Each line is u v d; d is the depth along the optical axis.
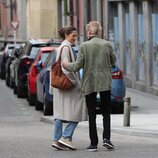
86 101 18.28
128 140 20.98
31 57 37.78
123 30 46.19
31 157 17.56
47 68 28.56
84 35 57.69
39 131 23.55
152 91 39.16
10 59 49.00
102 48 18.09
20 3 100.94
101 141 20.70
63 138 18.70
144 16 40.44
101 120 25.44
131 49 43.84
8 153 18.33
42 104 31.83
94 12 54.19
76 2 61.94
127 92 40.50
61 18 76.06
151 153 18.08
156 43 38.84
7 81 49.78
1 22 118.44
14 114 30.36
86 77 18.05
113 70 27.25
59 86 18.27
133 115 27.38
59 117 18.55
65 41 18.58
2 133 23.05
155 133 21.70
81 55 18.02
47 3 90.38
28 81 34.28
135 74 43.06
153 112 28.81
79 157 17.41
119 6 46.41
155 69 39.19
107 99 18.33
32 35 91.25
